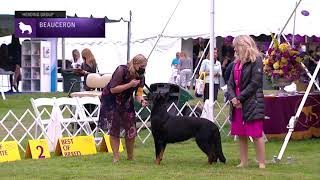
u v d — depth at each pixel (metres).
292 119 9.45
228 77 9.51
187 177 7.68
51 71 24.53
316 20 18.31
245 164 8.60
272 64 10.70
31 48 24.17
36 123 10.85
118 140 9.16
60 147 9.91
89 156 9.79
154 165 8.74
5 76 24.41
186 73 24.91
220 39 25.36
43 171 8.23
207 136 8.62
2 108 17.72
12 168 8.51
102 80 13.38
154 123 8.72
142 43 25.55
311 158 9.56
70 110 12.15
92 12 18.67
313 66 12.83
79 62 19.91
